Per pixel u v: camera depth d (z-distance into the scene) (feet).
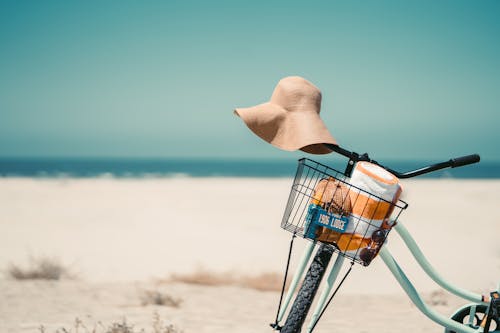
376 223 9.93
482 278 32.58
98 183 150.10
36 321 19.90
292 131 10.54
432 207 82.58
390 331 19.38
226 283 28.60
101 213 72.84
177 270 34.76
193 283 28.60
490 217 68.49
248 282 28.81
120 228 57.93
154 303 23.48
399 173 10.71
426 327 19.93
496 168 490.08
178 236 52.34
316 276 10.05
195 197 103.14
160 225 60.75
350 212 9.89
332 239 9.91
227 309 22.77
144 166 465.06
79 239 49.73
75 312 21.50
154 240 49.65
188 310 22.33
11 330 18.56
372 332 19.19
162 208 80.64
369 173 9.89
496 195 107.96
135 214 71.77
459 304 23.66
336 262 10.18
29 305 22.49
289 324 9.86
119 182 156.66
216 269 34.58
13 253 41.42
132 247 45.44
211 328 19.39
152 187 134.10
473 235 52.54
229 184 153.89
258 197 103.96
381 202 9.84
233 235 53.11
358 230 9.86
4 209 77.05
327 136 10.41
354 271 34.37
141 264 37.50
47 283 27.25
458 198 100.27
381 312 22.40
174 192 116.06
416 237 51.19
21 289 25.61
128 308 22.39
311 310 22.93
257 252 43.24
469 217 68.44
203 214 72.54
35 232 54.08
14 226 58.54
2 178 194.49
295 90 10.76
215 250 44.24
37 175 248.11
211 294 25.66
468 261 38.81
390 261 11.00
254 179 202.39
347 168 10.71
